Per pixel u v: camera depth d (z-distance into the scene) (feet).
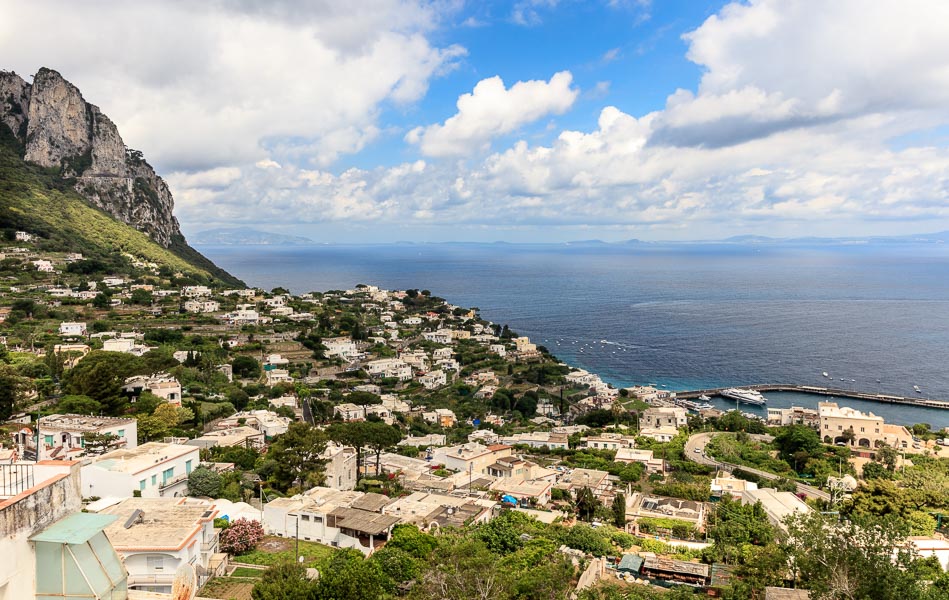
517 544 209.67
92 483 220.02
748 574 187.52
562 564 176.96
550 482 326.85
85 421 304.50
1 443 281.95
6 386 326.44
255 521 208.44
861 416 486.38
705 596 186.39
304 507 215.51
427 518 226.99
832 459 420.36
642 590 180.55
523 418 596.70
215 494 243.81
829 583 133.90
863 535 135.44
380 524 206.80
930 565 194.59
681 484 337.93
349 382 648.38
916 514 277.03
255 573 174.70
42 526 66.59
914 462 409.28
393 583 165.78
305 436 270.05
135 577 137.80
